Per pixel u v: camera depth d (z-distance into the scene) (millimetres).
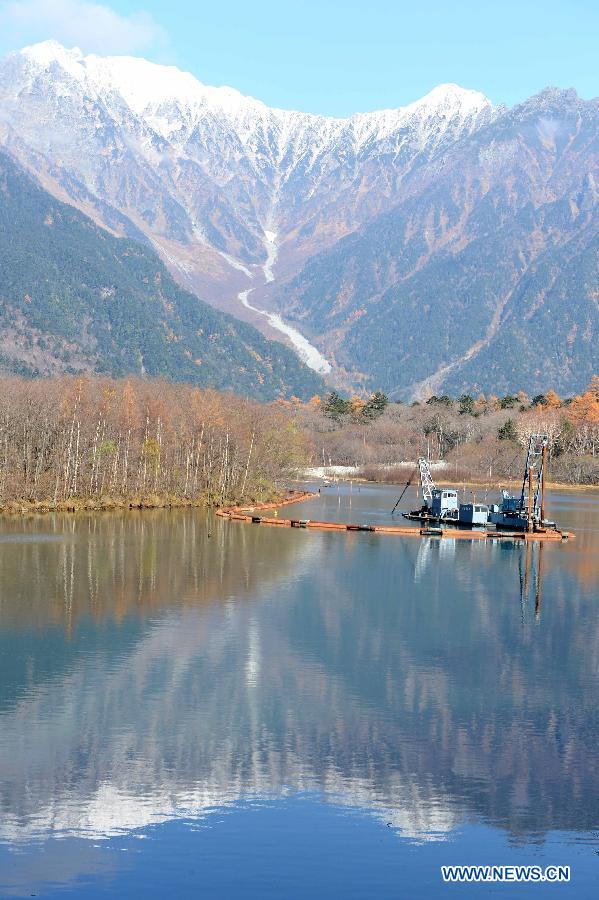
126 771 54406
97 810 50125
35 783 52719
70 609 91188
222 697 66562
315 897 43375
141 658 75062
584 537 167875
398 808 51250
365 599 101062
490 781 54500
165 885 44125
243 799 51688
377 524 180250
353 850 47125
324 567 121812
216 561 122688
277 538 148750
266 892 43750
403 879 45062
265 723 61906
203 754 56938
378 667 74625
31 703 64312
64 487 179625
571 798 52812
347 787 53312
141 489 192375
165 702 65250
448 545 150375
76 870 44938
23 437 185750
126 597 97375
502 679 72375
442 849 47625
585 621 92625
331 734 60469
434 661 76812
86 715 62406
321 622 89000
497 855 47062
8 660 73688
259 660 75500
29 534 141875
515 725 62781
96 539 138875
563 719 64062
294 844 47531
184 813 50094
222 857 46375
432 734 60938
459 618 92750
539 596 105625
